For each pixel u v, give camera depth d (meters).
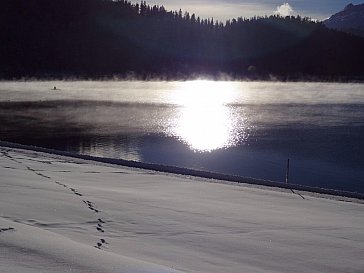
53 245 3.85
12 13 114.81
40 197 6.43
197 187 7.84
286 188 8.11
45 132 29.17
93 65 110.94
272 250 4.74
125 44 119.75
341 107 47.09
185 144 24.83
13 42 106.69
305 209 6.59
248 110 44.81
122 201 6.55
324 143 25.22
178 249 4.64
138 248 4.60
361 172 17.81
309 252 4.74
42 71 102.56
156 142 25.45
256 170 18.05
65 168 9.12
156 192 7.32
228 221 5.75
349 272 4.27
